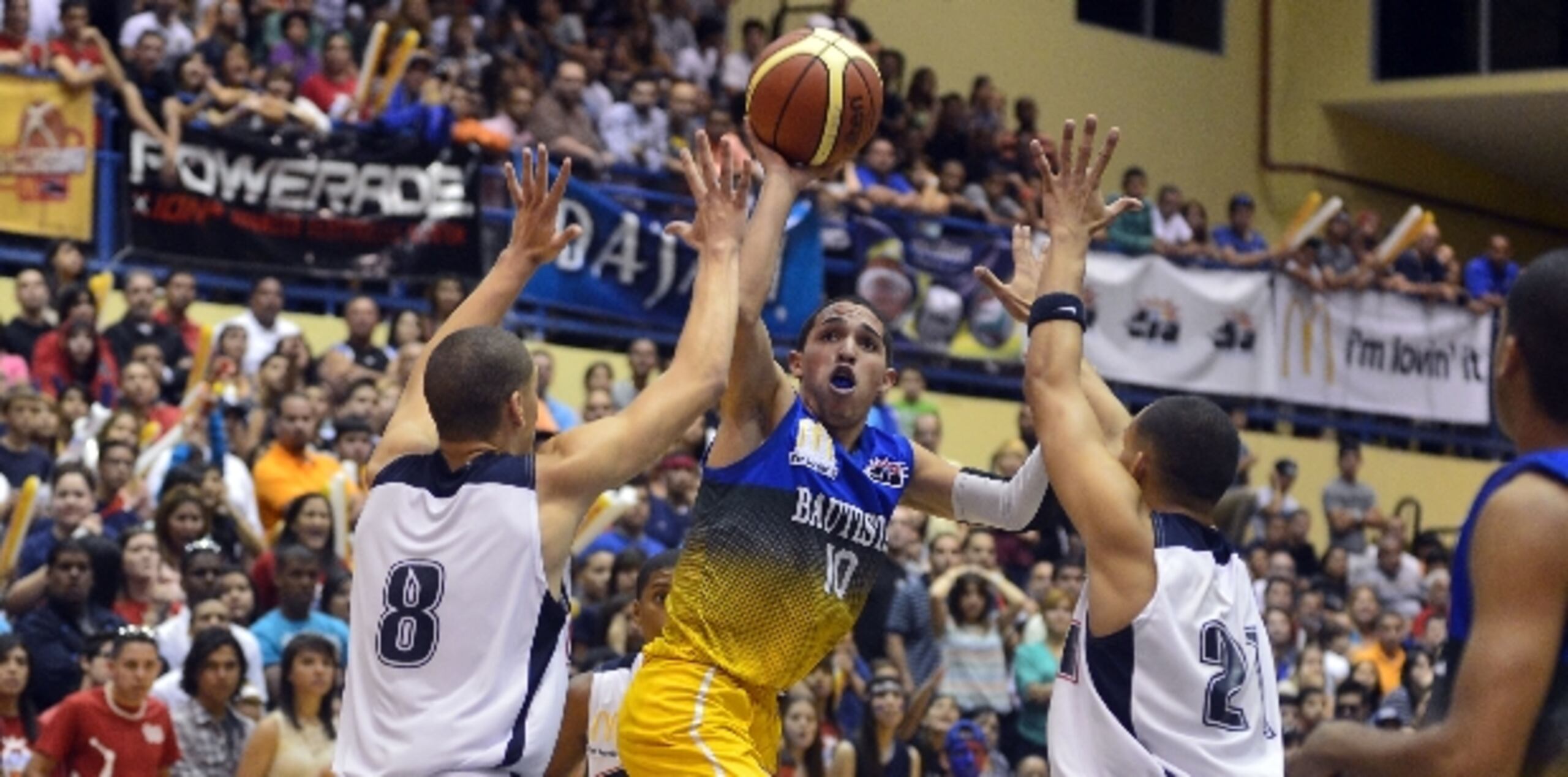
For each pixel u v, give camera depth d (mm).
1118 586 5121
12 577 9992
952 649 12438
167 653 9750
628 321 16047
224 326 13172
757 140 5844
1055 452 5188
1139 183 18938
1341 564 16484
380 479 5008
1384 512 20609
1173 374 18578
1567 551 3404
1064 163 5484
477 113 15852
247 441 12359
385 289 15555
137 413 11867
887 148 17906
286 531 10797
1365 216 21297
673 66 18328
